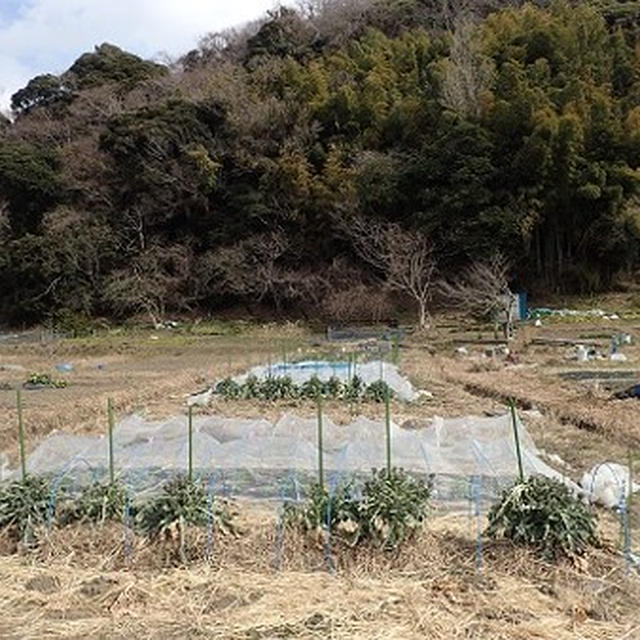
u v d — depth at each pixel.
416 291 38.31
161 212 48.06
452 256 40.75
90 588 6.40
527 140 40.19
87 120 57.41
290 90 52.19
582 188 39.22
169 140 48.75
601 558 6.65
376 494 6.93
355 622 5.68
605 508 8.17
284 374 17.91
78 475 8.95
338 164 46.03
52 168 51.09
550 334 30.91
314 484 7.77
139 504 7.62
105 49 66.94
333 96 49.88
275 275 44.00
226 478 8.97
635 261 41.00
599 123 41.62
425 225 41.06
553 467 9.96
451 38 53.25
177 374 22.44
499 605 5.87
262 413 14.69
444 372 20.88
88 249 45.72
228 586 6.31
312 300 43.88
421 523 6.92
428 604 5.92
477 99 44.88
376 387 16.09
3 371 25.56
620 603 5.96
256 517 7.80
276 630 5.61
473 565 6.57
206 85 54.94
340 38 61.91
